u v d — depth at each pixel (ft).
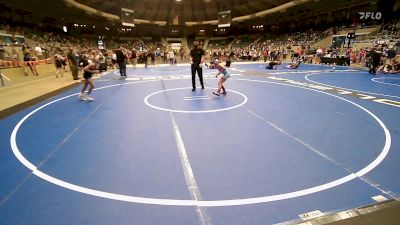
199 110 23.86
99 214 9.33
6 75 47.21
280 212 9.37
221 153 14.38
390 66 54.60
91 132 18.10
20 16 119.85
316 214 9.23
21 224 8.82
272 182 11.34
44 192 10.72
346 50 85.92
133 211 9.50
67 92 33.96
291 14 143.84
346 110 23.40
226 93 32.22
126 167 12.85
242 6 143.54
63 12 129.70
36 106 26.02
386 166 12.67
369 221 8.84
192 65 33.76
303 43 123.95
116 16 147.33
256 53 110.42
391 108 24.04
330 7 124.36
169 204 9.89
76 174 12.19
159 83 42.24
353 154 14.05
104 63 63.36
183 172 12.30
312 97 29.50
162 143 15.93
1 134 17.85
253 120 20.49
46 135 17.54
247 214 9.29
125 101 28.22
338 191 10.63
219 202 9.99
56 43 115.96
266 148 14.98
